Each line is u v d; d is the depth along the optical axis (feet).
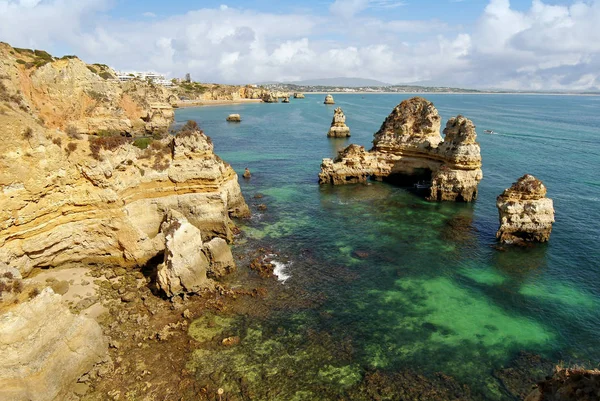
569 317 100.27
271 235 146.00
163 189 129.39
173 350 82.23
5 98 151.43
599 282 116.78
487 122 506.48
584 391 40.86
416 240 145.38
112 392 70.44
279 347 85.05
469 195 189.57
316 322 94.38
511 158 279.49
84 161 104.12
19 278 69.51
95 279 103.65
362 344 87.56
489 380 78.33
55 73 226.58
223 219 136.77
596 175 232.73
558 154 293.64
